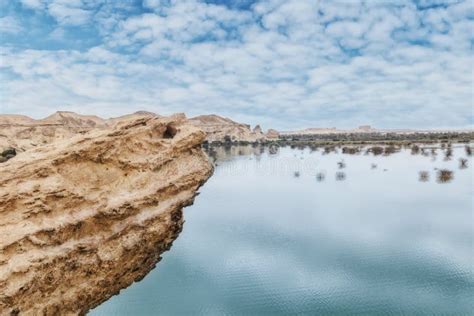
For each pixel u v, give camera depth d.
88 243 17.70
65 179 17.91
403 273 24.70
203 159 28.53
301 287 22.69
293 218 39.94
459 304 20.52
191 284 22.59
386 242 31.33
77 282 17.06
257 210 44.19
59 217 16.72
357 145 153.00
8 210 15.26
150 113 28.44
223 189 59.19
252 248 30.06
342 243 31.36
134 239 20.36
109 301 19.81
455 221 37.38
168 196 23.97
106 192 19.62
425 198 48.66
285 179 68.06
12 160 17.53
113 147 20.97
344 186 59.38
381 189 55.81
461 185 57.41
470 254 28.11
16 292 13.38
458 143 152.88
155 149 24.41
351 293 21.95
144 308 19.41
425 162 88.31
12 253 14.22
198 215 41.81
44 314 14.84
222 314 19.53
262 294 21.34
